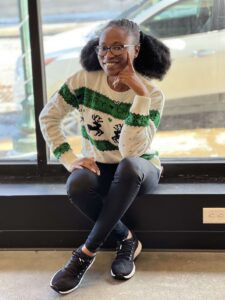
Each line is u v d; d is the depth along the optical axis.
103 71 1.72
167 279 1.72
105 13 1.99
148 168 1.71
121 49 1.58
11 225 1.93
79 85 1.75
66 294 1.63
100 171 1.77
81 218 1.91
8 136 2.13
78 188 1.66
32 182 2.05
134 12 2.00
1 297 1.62
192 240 1.91
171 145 2.11
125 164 1.62
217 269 1.78
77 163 1.72
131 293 1.63
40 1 1.94
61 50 2.01
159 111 1.70
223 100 2.06
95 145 1.77
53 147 1.77
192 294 1.62
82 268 1.67
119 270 1.71
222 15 1.96
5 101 2.09
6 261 1.88
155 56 1.71
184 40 2.00
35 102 2.02
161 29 2.00
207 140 2.10
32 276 1.76
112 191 1.63
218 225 1.88
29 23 1.94
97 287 1.67
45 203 1.90
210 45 2.00
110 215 1.62
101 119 1.72
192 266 1.81
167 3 1.98
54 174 2.09
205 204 1.86
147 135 1.65
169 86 2.04
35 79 2.00
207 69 2.02
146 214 1.88
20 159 2.14
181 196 1.85
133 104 1.61
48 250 1.95
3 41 2.02
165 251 1.92
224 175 2.03
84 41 2.00
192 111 2.07
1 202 1.91
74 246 1.95
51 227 1.93
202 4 1.96
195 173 2.04
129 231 1.84
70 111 1.82
